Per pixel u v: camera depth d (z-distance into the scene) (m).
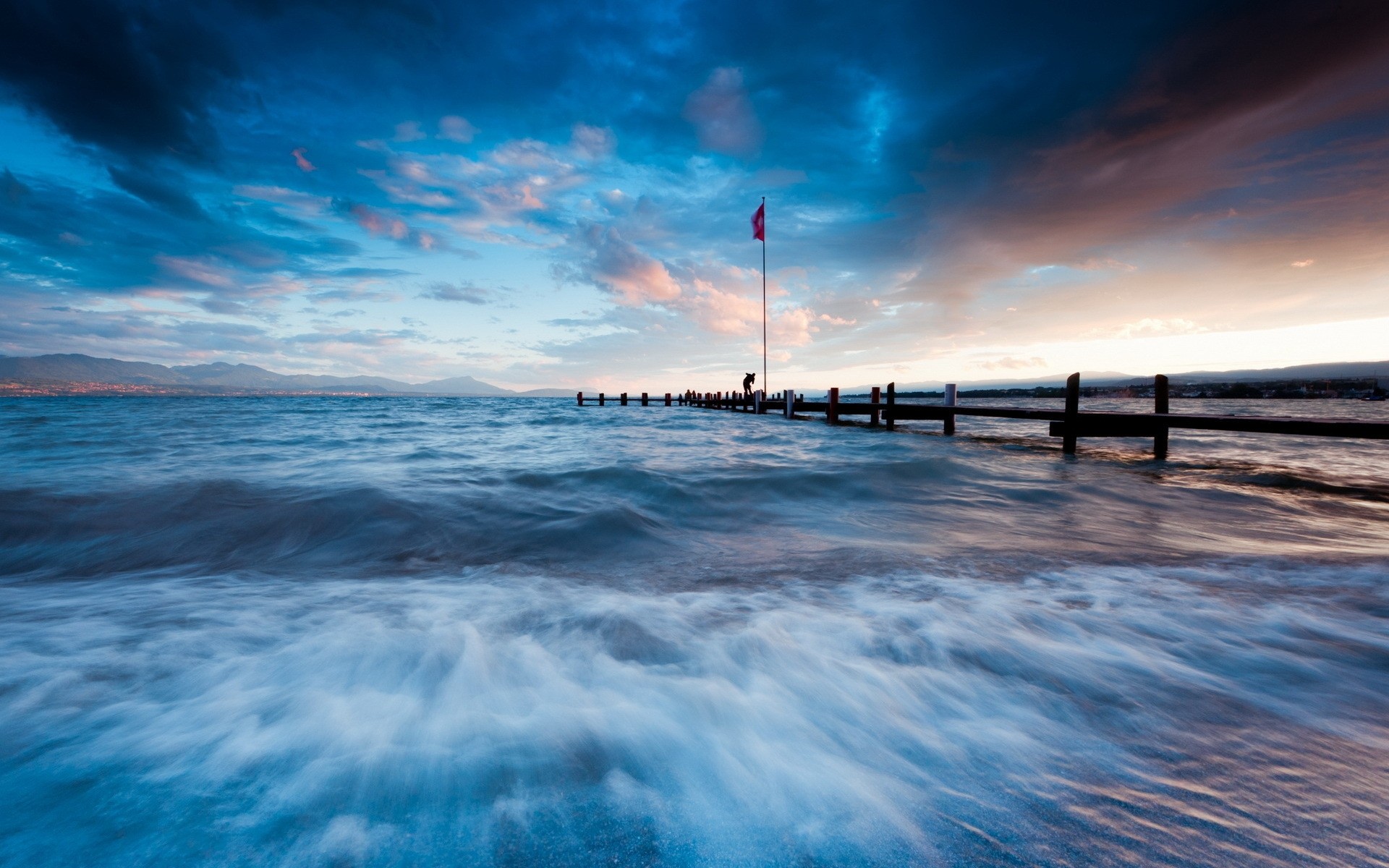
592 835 1.26
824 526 5.07
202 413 25.61
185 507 5.07
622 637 2.39
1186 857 1.18
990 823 1.29
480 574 3.60
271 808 1.33
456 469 7.51
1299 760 1.55
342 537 4.48
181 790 1.39
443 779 1.44
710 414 31.78
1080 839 1.24
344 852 1.20
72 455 8.92
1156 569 3.50
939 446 11.90
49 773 1.45
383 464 8.22
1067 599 2.89
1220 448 12.75
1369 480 7.49
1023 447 12.56
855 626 2.50
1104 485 6.94
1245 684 2.00
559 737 1.62
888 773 1.49
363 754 1.54
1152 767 1.52
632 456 9.48
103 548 4.18
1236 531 4.82
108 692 1.88
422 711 1.77
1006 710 1.82
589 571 3.66
